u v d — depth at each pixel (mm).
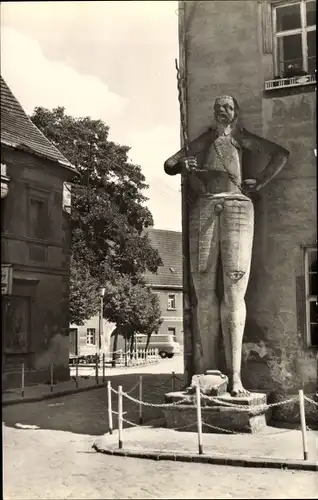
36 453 9719
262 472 8523
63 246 18922
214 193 11867
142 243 21109
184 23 12836
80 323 23547
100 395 16625
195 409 11031
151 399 15609
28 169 17000
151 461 9234
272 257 12031
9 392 15703
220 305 11781
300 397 8992
